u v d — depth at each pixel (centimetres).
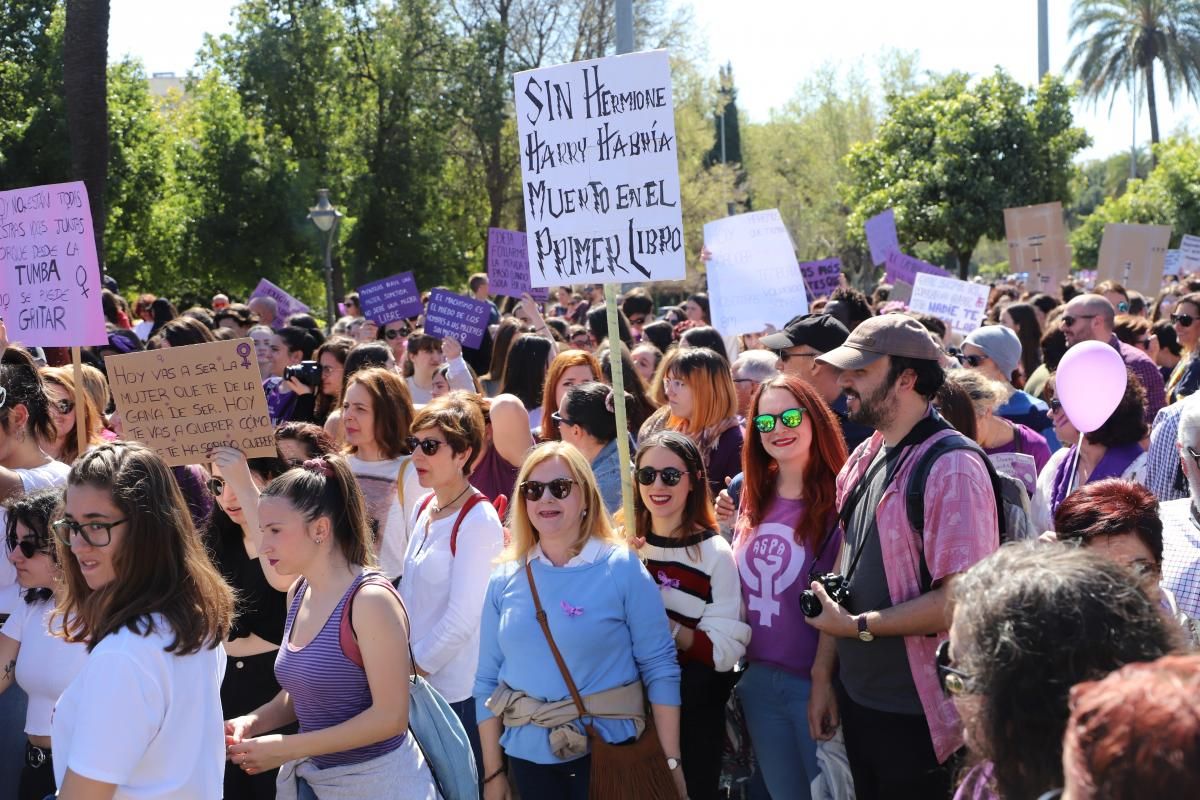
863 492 370
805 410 406
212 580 294
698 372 527
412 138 3216
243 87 3005
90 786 263
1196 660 138
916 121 2542
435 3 3297
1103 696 137
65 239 507
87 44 1098
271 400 772
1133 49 4872
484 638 395
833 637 390
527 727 376
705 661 405
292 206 2758
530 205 466
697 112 3797
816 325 522
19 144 2283
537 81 460
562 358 588
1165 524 364
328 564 339
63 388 533
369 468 512
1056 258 1505
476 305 988
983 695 187
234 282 2788
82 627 329
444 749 356
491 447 560
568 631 371
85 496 279
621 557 382
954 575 330
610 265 448
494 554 427
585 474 384
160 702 272
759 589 411
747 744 430
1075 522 314
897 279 1355
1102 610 183
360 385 510
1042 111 2434
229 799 422
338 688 329
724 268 798
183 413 425
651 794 365
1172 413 421
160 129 2553
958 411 450
